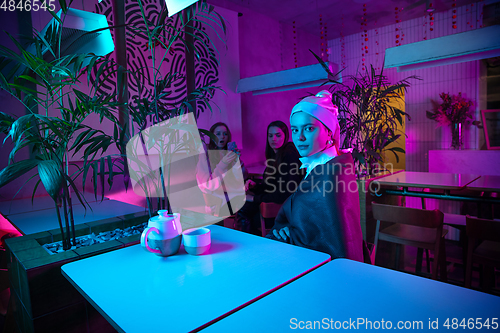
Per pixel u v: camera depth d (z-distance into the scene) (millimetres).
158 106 1364
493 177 2619
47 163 948
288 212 1244
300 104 1191
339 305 652
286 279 779
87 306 1066
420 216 1812
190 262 912
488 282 1808
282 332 565
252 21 4512
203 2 1307
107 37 1545
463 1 4285
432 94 4750
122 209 1845
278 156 2484
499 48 2137
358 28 5301
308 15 4703
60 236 1273
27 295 958
